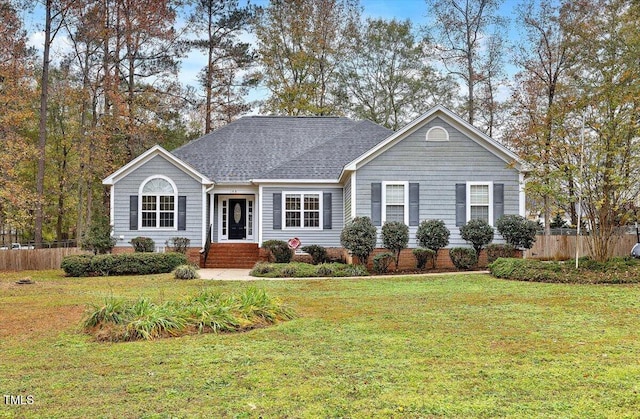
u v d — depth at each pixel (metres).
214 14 39.78
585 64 30.41
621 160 16.69
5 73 27.06
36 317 11.33
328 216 26.00
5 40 27.52
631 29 28.69
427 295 14.04
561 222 37.28
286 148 29.05
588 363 7.33
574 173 16.86
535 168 19.88
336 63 43.62
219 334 9.44
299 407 5.77
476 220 21.48
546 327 9.77
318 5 41.72
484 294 13.98
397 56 46.47
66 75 34.12
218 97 41.03
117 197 25.58
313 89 42.19
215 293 11.65
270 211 25.94
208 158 28.25
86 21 30.89
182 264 22.27
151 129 34.41
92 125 33.62
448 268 21.52
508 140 32.25
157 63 34.25
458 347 8.32
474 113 38.97
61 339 9.23
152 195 25.66
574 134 17.64
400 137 22.44
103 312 9.91
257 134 30.14
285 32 41.97
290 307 11.84
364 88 46.44
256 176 26.89
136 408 5.79
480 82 36.97
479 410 5.64
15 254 24.52
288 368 7.22
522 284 15.76
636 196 16.78
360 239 20.86
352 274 19.97
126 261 21.30
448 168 22.44
